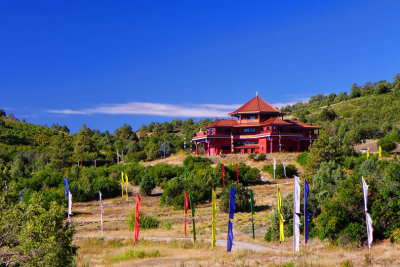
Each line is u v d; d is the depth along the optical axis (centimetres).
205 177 7506
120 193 8025
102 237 4431
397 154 9000
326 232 3578
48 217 2319
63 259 2427
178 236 4519
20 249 2258
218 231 4772
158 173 8444
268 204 6147
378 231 3509
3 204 2259
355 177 3816
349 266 2595
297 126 9881
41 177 8544
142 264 3141
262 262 2939
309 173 7088
